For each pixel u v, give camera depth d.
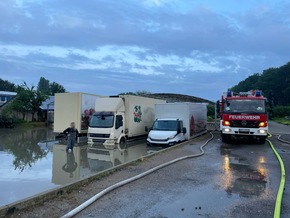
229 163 11.19
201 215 5.76
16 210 5.90
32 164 12.32
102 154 15.01
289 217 5.67
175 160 11.37
